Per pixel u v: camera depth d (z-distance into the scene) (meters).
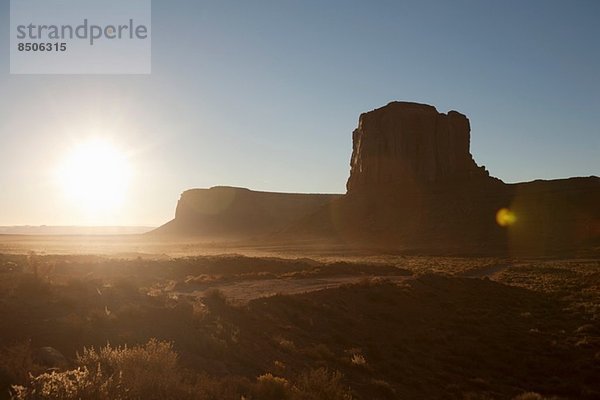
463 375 18.38
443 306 31.19
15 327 13.16
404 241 114.19
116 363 10.05
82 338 12.83
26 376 8.63
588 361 20.05
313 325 21.47
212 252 100.19
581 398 16.66
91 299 17.86
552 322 27.41
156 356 10.30
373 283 32.50
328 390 11.47
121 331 13.91
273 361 14.79
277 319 20.77
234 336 15.80
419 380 16.91
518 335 24.19
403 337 22.42
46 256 47.50
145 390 8.48
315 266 49.91
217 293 21.94
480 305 32.28
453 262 71.62
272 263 50.22
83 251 93.00
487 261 73.06
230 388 9.80
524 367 19.70
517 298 35.75
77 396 7.77
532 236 104.38
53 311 15.62
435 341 22.41
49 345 12.05
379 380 15.28
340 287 29.91
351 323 23.19
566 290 39.25
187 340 14.06
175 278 36.56
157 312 16.45
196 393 8.77
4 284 18.92
